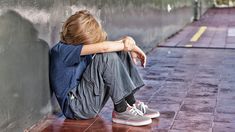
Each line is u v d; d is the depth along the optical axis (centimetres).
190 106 392
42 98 341
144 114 350
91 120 350
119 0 592
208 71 578
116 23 580
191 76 542
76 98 339
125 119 337
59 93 343
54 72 345
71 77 339
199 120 347
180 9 1272
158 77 534
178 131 320
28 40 312
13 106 293
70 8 394
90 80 333
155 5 854
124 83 329
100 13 499
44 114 347
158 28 894
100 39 332
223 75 548
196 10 1670
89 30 327
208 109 381
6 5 278
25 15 306
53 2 356
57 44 346
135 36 693
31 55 318
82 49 325
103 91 336
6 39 280
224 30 1246
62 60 337
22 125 308
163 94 441
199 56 725
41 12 333
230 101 410
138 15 711
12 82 290
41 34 335
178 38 1032
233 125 335
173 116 359
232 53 759
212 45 874
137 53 355
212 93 445
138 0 707
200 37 1053
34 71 324
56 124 338
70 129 327
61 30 375
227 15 1930
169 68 604
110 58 326
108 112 374
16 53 294
